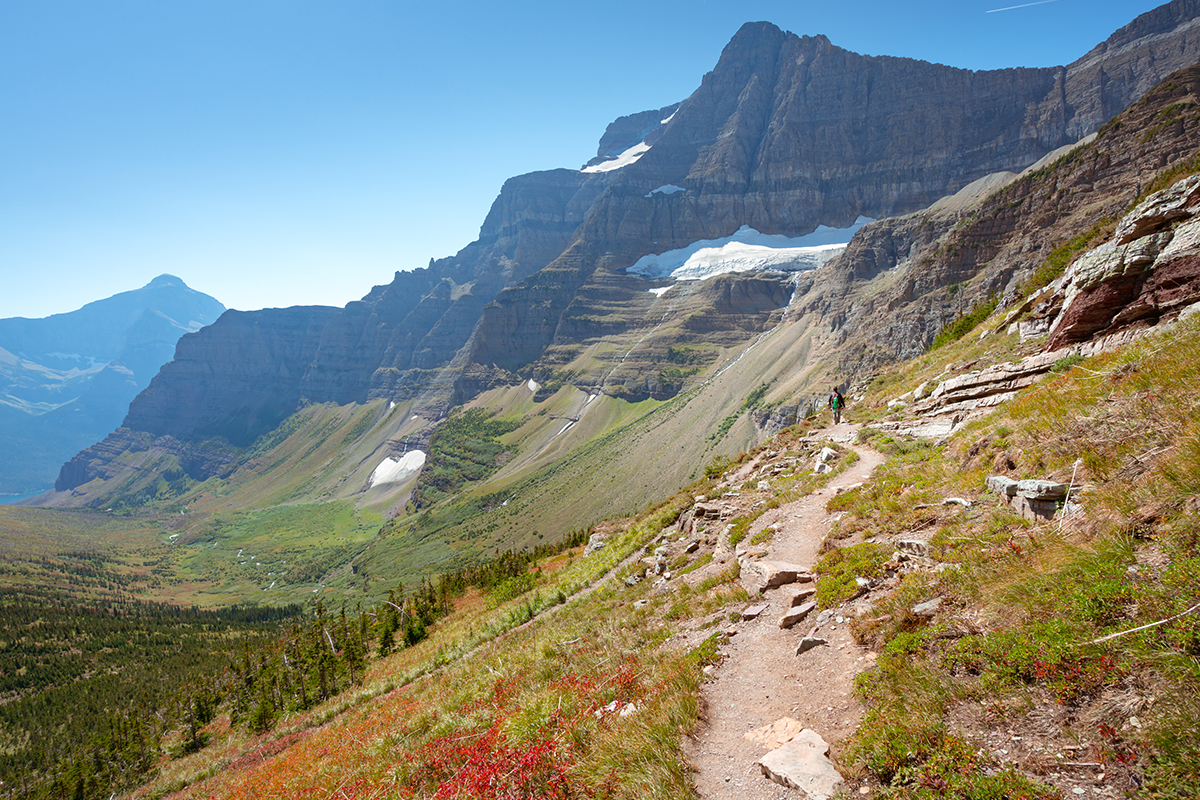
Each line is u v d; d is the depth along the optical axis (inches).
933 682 298.7
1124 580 279.6
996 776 232.8
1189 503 295.1
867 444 1082.1
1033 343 1111.0
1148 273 797.9
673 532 1143.6
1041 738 243.8
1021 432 548.1
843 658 387.9
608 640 666.8
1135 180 6013.8
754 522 844.0
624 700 467.8
